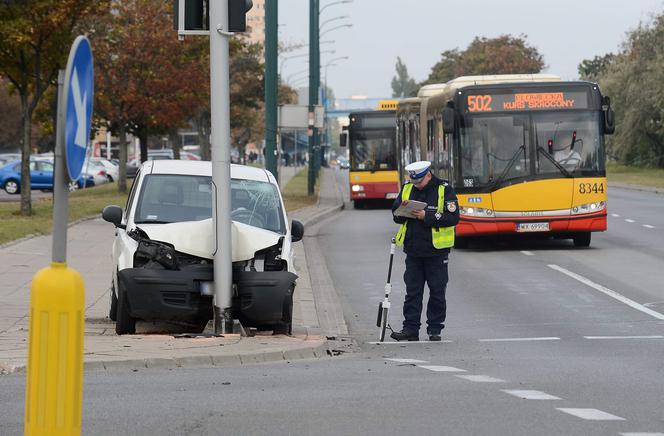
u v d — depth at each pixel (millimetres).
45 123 114812
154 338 27984
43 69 74438
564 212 57469
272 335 30000
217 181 28906
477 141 57750
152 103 113625
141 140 127250
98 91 112062
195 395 19922
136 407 18531
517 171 57531
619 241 63062
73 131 12141
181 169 32562
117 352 25156
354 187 110375
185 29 28750
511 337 31422
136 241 29875
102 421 17203
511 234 58000
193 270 29297
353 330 33875
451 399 19516
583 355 27312
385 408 18500
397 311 38406
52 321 11695
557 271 48500
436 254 31047
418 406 18703
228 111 28844
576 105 57719
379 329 34125
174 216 31078
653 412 18156
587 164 57562
